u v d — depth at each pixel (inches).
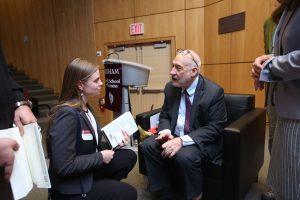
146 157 70.9
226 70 154.3
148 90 186.9
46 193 84.8
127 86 106.5
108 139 62.3
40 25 239.3
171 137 69.7
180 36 169.9
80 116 50.6
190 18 165.9
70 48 219.1
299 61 31.8
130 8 182.1
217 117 70.4
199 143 66.6
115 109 108.6
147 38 179.8
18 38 264.8
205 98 71.1
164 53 178.4
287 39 35.5
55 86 243.9
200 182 65.7
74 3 207.0
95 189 50.2
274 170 41.5
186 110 74.9
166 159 70.7
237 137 61.0
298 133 35.6
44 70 249.8
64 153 45.6
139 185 87.4
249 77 142.3
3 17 271.9
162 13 172.6
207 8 160.6
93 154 50.4
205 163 68.3
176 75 70.9
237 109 84.2
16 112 35.4
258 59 39.8
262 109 85.2
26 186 31.3
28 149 33.8
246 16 138.3
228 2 146.3
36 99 193.9
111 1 188.1
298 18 34.0
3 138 28.0
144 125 87.4
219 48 156.5
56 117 47.8
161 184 70.9
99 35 198.4
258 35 134.6
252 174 74.0
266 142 111.1
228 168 63.6
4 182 31.8
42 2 231.0
